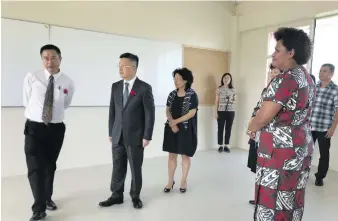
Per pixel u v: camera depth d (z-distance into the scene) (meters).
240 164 4.05
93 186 3.04
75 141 3.74
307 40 1.36
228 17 4.98
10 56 3.20
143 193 2.88
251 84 4.88
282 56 1.38
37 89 2.19
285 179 1.38
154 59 4.25
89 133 3.84
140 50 4.11
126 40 3.98
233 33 5.02
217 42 4.90
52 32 3.43
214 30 4.84
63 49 3.52
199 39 4.70
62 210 2.43
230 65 5.07
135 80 2.44
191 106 2.75
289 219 1.42
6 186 2.98
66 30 3.52
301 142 1.37
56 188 2.96
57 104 2.27
